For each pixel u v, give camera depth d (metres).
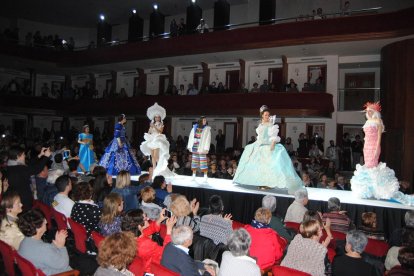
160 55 18.86
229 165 11.36
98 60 20.97
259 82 18.83
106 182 5.82
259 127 7.30
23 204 5.05
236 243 2.97
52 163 9.34
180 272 3.09
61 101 22.62
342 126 16.89
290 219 5.43
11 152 5.38
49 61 21.89
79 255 4.08
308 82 16.34
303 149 15.55
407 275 3.00
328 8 17.78
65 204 4.89
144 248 3.56
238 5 20.73
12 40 21.17
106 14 23.56
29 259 3.18
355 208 6.24
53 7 22.59
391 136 13.37
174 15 23.08
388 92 13.66
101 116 22.34
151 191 4.94
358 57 16.48
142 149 8.59
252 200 6.79
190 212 4.16
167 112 18.66
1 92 21.53
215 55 18.20
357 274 3.21
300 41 15.14
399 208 5.96
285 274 3.18
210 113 17.52
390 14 13.26
